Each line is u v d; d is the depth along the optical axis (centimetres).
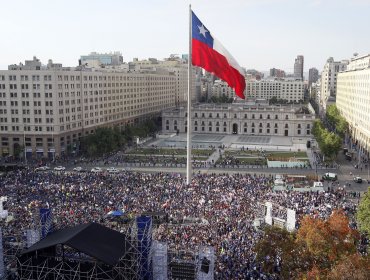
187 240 7388
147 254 6106
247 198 10219
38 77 18225
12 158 18262
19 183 11969
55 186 11400
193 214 8962
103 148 18450
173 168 16125
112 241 6309
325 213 9025
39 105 18412
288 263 5678
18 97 18525
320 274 5075
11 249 6950
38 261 6175
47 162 17375
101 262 5988
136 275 5928
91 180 12319
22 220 8369
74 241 5922
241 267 6381
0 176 13050
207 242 7300
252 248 6775
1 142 18988
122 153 19525
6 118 18775
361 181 13762
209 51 9775
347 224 6119
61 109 18762
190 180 11456
